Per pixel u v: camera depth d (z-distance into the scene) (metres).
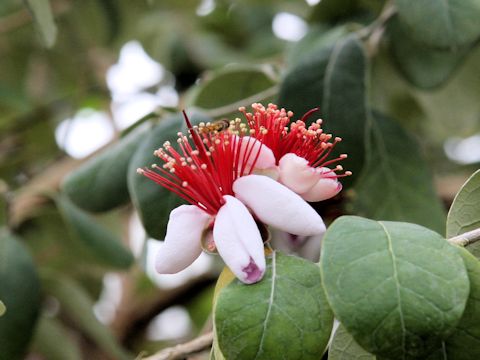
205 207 0.24
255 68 0.35
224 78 0.35
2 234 0.36
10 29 0.46
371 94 0.38
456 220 0.25
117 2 0.47
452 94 0.40
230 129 0.24
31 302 0.35
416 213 0.34
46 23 0.35
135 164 0.30
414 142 0.35
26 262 0.35
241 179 0.24
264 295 0.22
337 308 0.21
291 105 0.31
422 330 0.21
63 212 0.38
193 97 0.35
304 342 0.22
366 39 0.35
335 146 0.31
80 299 0.40
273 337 0.22
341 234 0.22
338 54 0.31
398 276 0.21
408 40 0.35
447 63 0.35
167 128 0.31
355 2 0.36
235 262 0.23
